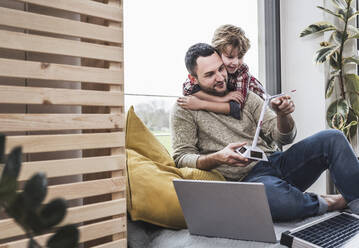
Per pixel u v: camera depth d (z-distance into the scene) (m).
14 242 0.87
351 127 2.48
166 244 1.32
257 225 1.22
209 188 1.22
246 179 1.80
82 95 1.00
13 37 0.88
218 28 2.11
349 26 2.41
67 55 0.98
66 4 0.96
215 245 1.25
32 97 0.91
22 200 0.21
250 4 2.42
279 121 1.89
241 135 1.98
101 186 1.03
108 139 1.05
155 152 1.66
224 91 2.03
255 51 2.45
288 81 2.58
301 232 1.23
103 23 1.09
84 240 0.99
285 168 1.79
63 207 0.21
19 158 0.21
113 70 1.07
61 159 1.06
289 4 2.56
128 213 1.49
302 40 2.51
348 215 1.42
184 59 2.04
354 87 2.43
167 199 1.43
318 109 2.45
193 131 1.92
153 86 1.92
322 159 1.70
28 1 0.90
